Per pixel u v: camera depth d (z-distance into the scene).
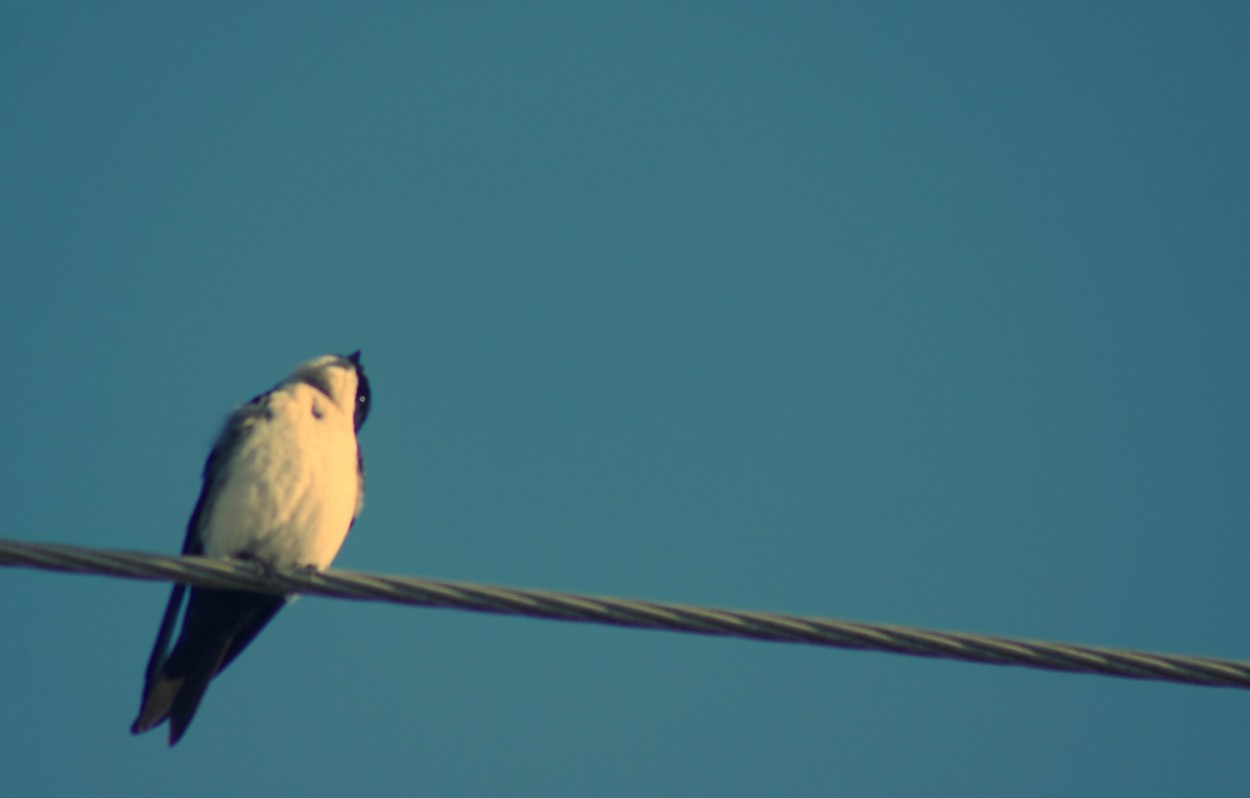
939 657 8.58
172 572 8.70
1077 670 8.55
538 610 8.51
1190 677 8.55
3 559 8.32
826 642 8.51
